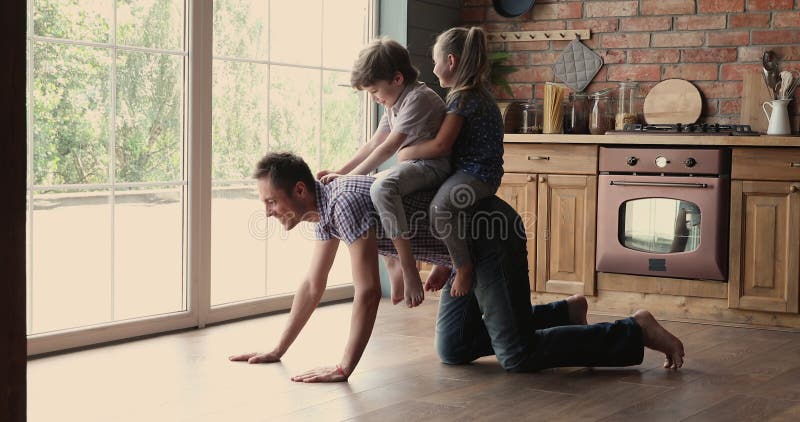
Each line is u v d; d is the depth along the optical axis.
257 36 4.62
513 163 5.10
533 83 5.71
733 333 4.41
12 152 1.23
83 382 3.24
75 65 3.74
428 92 3.38
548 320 3.60
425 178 3.26
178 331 4.22
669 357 3.50
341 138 5.19
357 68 3.35
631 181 4.79
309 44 4.94
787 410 2.91
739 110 5.18
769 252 4.54
